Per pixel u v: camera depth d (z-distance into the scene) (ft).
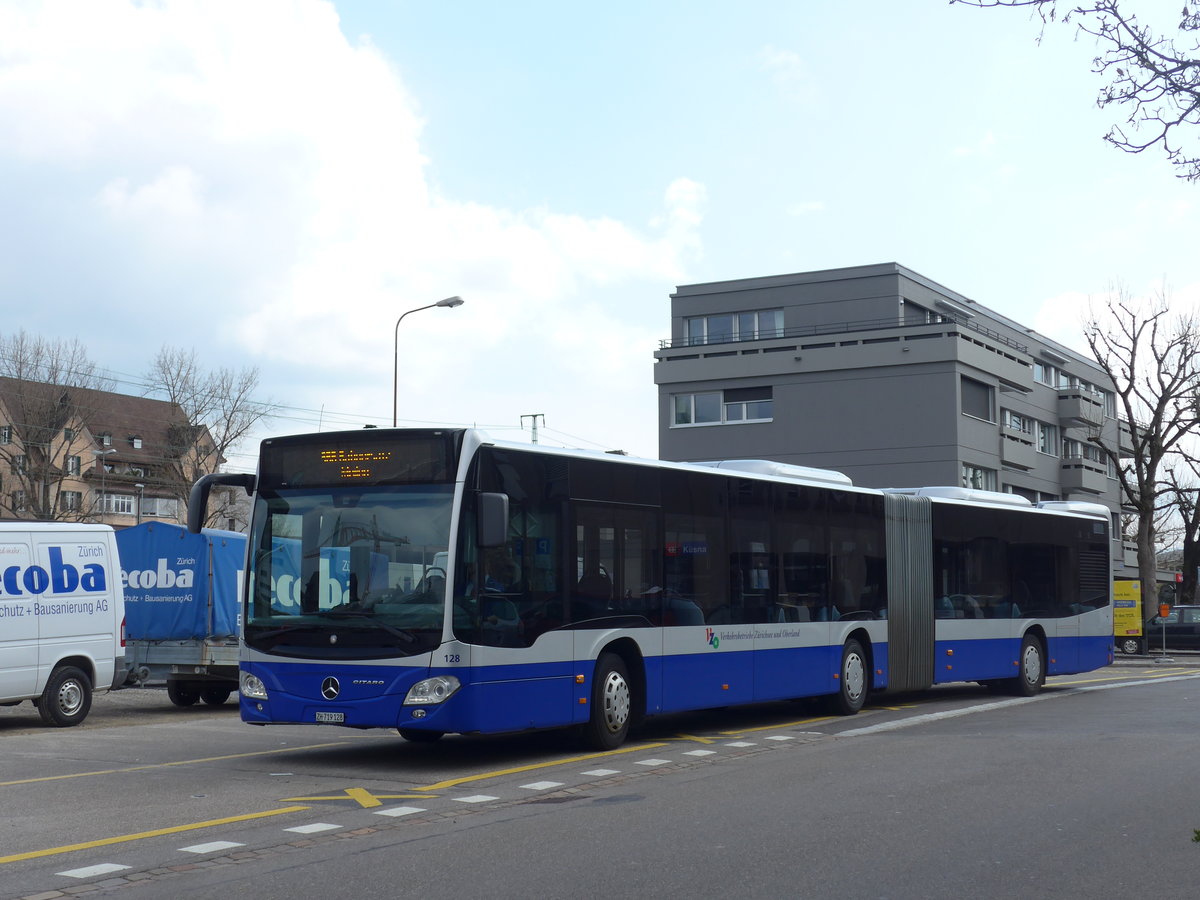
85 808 32.37
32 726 58.95
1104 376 245.86
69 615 58.75
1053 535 76.07
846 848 27.07
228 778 38.24
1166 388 160.86
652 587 47.57
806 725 55.11
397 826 29.73
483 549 39.86
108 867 25.16
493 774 38.96
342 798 34.06
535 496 42.34
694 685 49.32
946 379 167.32
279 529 41.55
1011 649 71.36
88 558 60.29
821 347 174.40
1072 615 76.69
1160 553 295.89
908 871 24.82
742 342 179.42
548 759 42.88
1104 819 30.63
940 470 166.61
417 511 39.88
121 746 48.42
